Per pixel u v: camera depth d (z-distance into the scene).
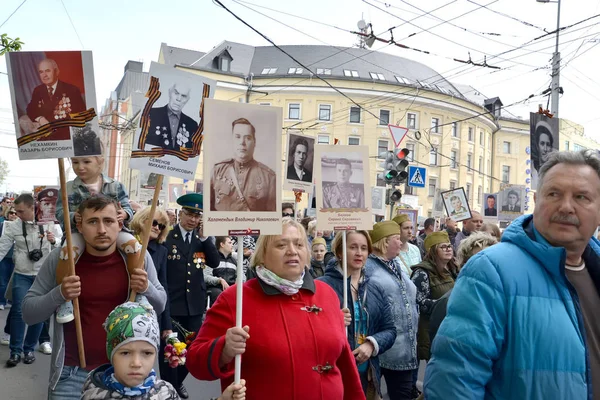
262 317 2.79
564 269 2.21
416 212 14.46
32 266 6.91
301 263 2.94
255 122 2.83
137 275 3.38
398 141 12.36
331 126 42.09
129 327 2.67
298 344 2.74
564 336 2.13
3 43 5.73
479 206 48.69
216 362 2.63
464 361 2.17
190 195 5.71
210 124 2.74
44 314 3.23
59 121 3.31
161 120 3.58
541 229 2.30
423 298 5.11
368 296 4.20
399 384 4.53
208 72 41.72
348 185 4.06
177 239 5.69
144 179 20.75
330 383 2.77
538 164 10.00
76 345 3.30
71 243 3.23
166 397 2.75
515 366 2.14
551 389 2.09
